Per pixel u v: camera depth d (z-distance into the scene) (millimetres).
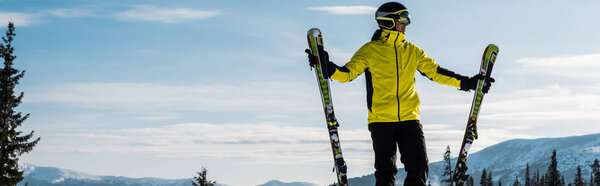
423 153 5105
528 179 111938
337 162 5156
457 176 5441
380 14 5363
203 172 46219
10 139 38438
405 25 5391
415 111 5281
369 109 5328
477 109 5520
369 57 5285
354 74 5242
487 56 5594
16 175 37812
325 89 5254
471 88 5586
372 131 5297
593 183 83062
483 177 80500
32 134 39125
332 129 5203
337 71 5172
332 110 5234
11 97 39375
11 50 40469
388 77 5254
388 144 5176
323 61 5164
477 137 5508
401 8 5324
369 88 5332
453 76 5559
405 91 5281
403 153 5191
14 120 39281
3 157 37656
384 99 5238
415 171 5090
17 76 40344
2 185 37406
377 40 5418
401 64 5297
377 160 5195
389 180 5180
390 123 5207
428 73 5555
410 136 5184
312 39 5238
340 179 5160
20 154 38562
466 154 5453
